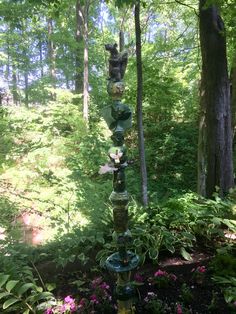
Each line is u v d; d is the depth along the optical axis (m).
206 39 5.30
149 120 10.63
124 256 1.97
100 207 3.69
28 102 13.94
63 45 12.80
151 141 9.80
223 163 5.45
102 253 3.14
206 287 2.77
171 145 9.30
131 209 3.78
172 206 3.82
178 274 2.98
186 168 9.17
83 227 3.41
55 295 2.77
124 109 1.86
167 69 10.88
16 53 15.54
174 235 3.44
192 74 11.01
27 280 2.86
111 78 1.87
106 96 11.73
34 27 14.02
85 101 9.79
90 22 13.00
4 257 2.89
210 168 5.49
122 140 1.89
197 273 2.87
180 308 2.41
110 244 3.16
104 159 5.97
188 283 2.84
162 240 3.32
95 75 13.01
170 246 3.23
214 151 5.43
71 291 2.81
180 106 10.80
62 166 5.50
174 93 10.01
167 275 2.85
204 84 5.47
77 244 3.14
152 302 2.50
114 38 13.41
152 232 3.41
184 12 10.33
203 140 5.64
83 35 12.12
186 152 9.57
